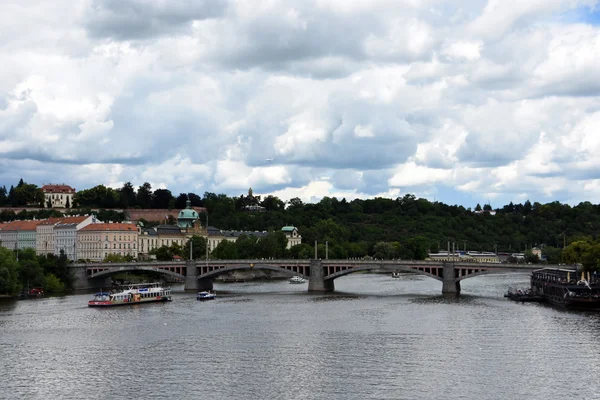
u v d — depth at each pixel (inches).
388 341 7844.5
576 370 6550.2
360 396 5856.3
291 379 6358.3
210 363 6943.9
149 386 6205.7
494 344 7632.9
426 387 6072.8
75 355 7352.4
